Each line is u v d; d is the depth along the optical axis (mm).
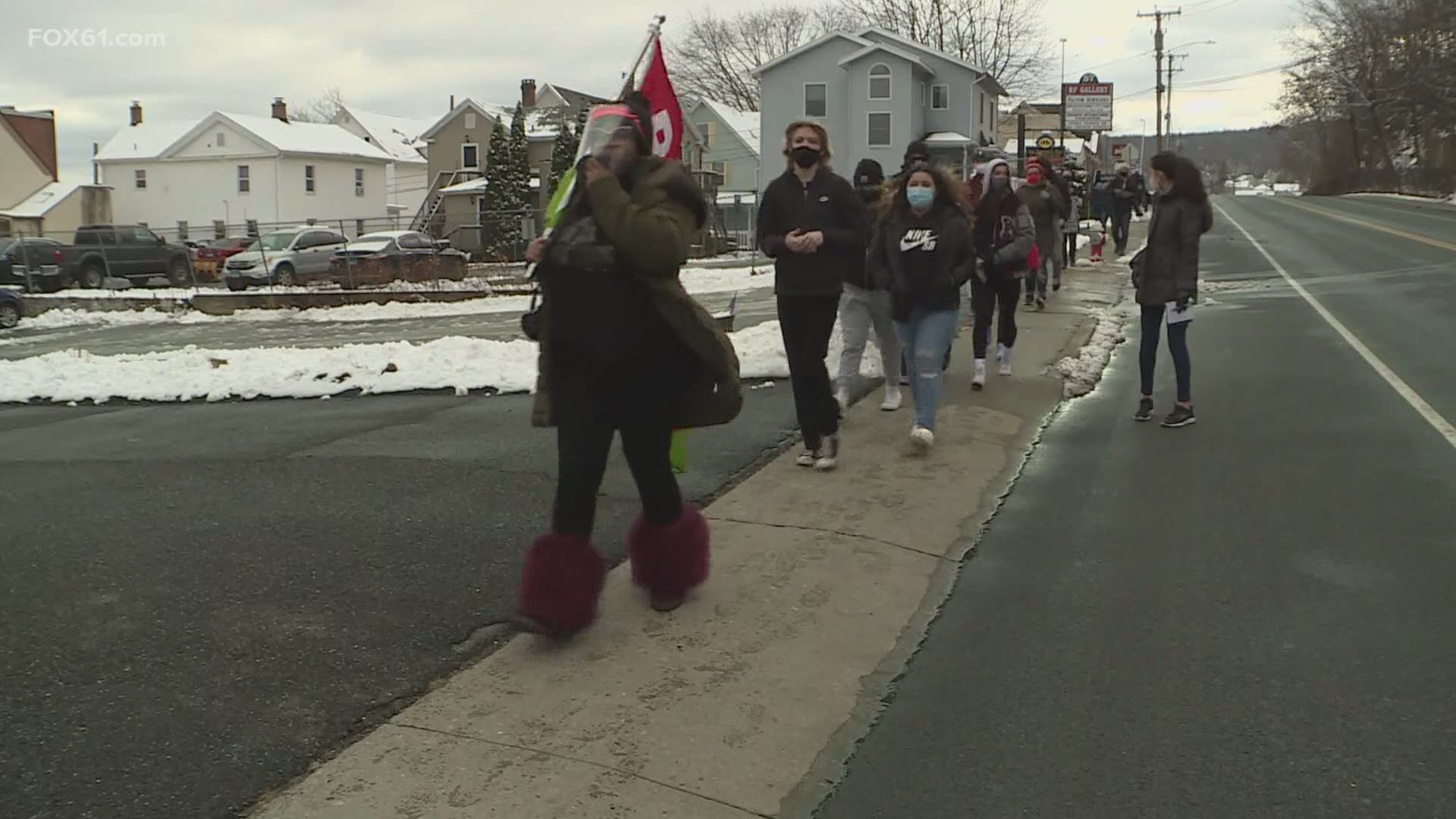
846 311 8227
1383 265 21562
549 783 3428
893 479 6797
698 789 3434
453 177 55656
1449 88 62969
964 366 10695
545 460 7191
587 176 4098
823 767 3604
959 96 53219
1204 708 3975
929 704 4039
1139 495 6598
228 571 5168
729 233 52344
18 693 3928
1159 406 9164
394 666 4195
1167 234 8242
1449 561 5340
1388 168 77312
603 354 4230
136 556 5383
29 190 55906
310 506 6223
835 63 52844
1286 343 12312
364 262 27297
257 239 31734
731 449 7402
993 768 3602
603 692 4031
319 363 10977
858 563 5367
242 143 56781
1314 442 7738
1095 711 3973
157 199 58375
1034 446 7867
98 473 7074
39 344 17938
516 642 4445
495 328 18219
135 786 3346
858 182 8211
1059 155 29375
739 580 5141
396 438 7938
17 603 4770
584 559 4391
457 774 3469
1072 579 5258
